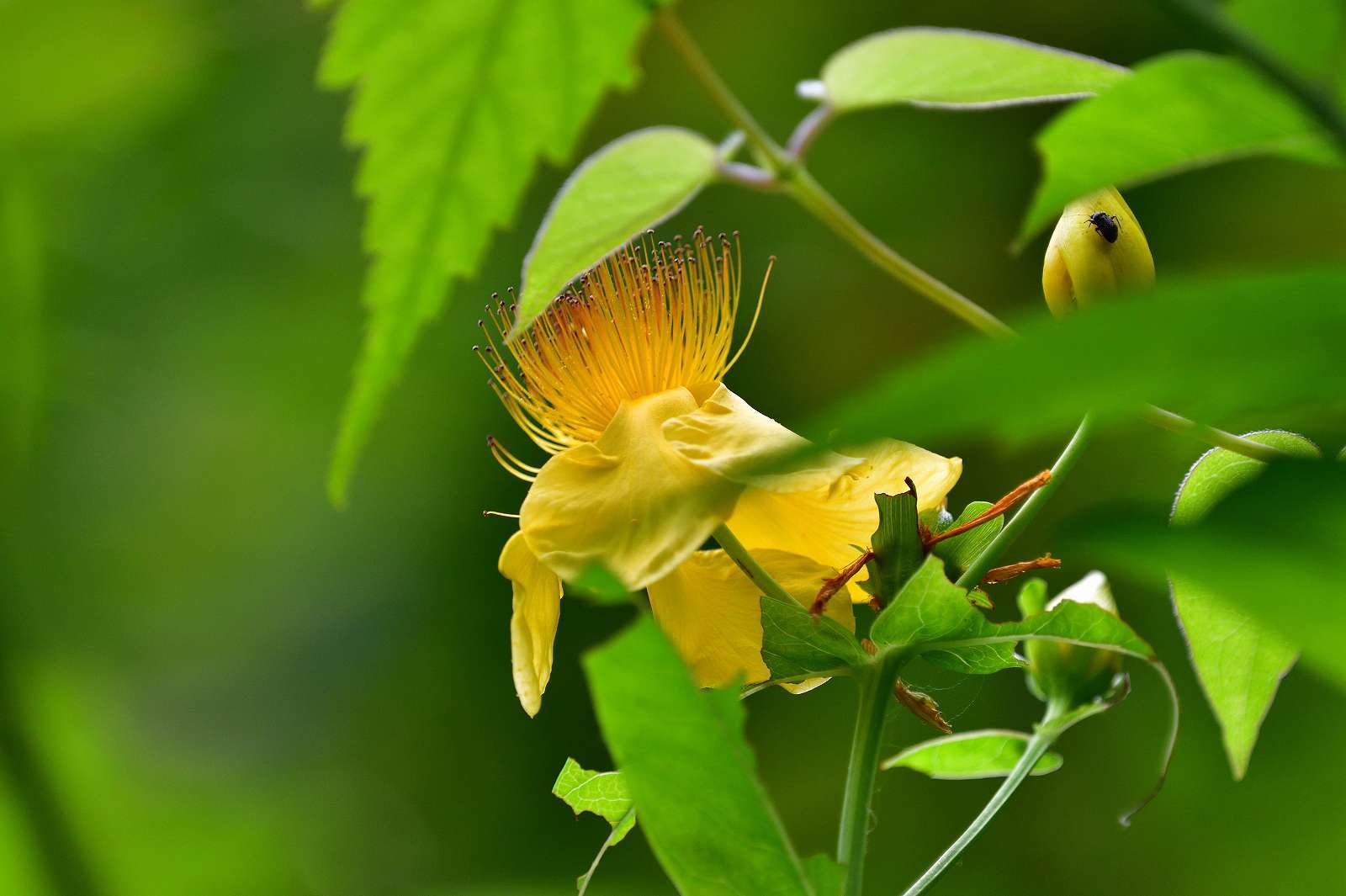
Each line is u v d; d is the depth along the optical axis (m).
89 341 1.86
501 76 1.11
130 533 2.41
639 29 1.11
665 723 1.15
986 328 1.18
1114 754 2.28
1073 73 1.15
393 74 1.11
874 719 1.20
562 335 1.22
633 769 1.16
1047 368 0.64
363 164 1.12
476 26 1.11
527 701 1.20
